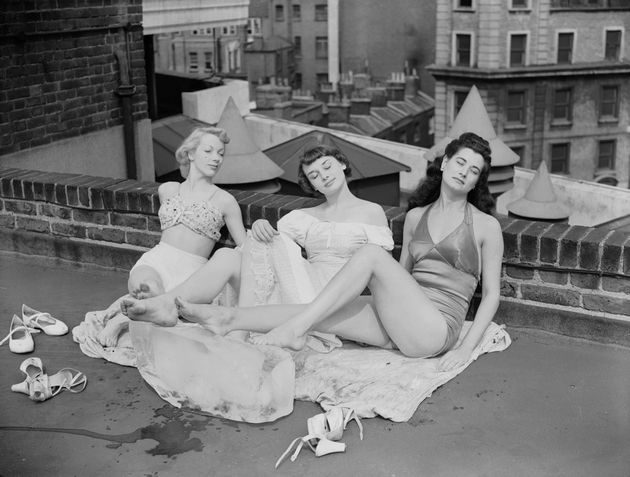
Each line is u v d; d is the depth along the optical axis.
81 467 3.79
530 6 44.81
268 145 24.97
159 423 4.18
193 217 5.18
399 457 3.84
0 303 5.77
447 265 4.72
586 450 3.89
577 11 45.59
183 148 5.29
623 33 46.44
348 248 4.89
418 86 56.41
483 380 4.54
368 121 48.50
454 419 4.16
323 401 4.28
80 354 4.98
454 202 4.79
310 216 5.06
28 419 4.23
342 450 3.87
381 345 4.71
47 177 6.59
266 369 4.31
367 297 4.70
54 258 6.54
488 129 12.54
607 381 4.54
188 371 4.27
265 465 3.80
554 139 47.00
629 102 47.31
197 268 5.20
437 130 48.12
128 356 4.84
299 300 4.66
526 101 46.06
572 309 4.98
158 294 4.40
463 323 4.98
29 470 3.77
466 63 46.34
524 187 23.25
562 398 4.36
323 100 54.38
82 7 11.14
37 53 10.39
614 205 20.81
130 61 12.37
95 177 6.59
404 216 5.36
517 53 45.59
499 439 3.98
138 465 3.81
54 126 10.88
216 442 4.00
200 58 71.75
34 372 4.67
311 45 72.31
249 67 66.94
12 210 6.64
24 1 10.01
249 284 4.64
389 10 59.38
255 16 72.75
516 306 5.12
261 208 5.61
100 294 5.92
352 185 16.09
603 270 4.81
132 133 12.41
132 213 6.17
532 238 4.96
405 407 4.18
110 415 4.26
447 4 46.12
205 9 18.77
